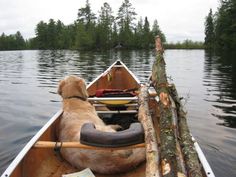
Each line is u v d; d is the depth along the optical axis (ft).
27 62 33.27
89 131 3.65
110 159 3.89
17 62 33.47
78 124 4.45
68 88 5.18
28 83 16.11
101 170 3.98
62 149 4.25
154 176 3.19
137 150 4.01
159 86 5.42
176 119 4.59
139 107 5.36
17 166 3.43
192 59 37.50
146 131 3.96
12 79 17.90
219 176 5.54
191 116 9.12
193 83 15.69
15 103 11.09
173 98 5.43
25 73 21.13
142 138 3.72
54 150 4.46
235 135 7.49
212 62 30.83
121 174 4.08
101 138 3.57
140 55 46.42
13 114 9.59
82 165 4.04
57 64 29.12
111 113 6.34
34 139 3.99
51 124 4.66
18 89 14.14
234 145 6.88
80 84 5.24
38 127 8.29
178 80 16.97
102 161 3.90
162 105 4.50
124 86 11.13
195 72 21.22
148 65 26.71
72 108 4.91
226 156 6.34
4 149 6.79
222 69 22.88
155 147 3.63
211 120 8.71
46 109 10.18
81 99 5.18
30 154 3.79
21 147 6.91
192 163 3.46
